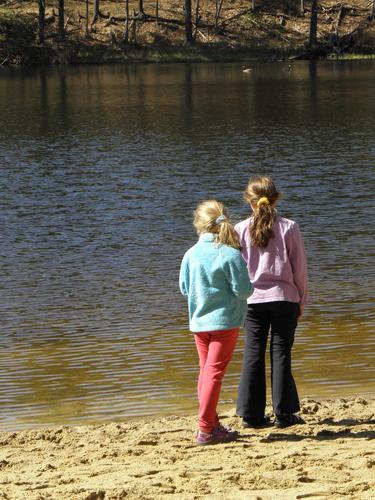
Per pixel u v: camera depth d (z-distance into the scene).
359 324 12.30
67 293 14.73
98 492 5.77
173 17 104.00
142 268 16.42
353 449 6.84
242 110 49.78
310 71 81.81
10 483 6.21
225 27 103.62
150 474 6.33
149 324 12.71
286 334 7.59
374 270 15.73
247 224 7.61
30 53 92.25
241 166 29.92
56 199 24.12
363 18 108.38
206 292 7.18
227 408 8.83
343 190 24.58
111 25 100.88
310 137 37.47
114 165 30.50
